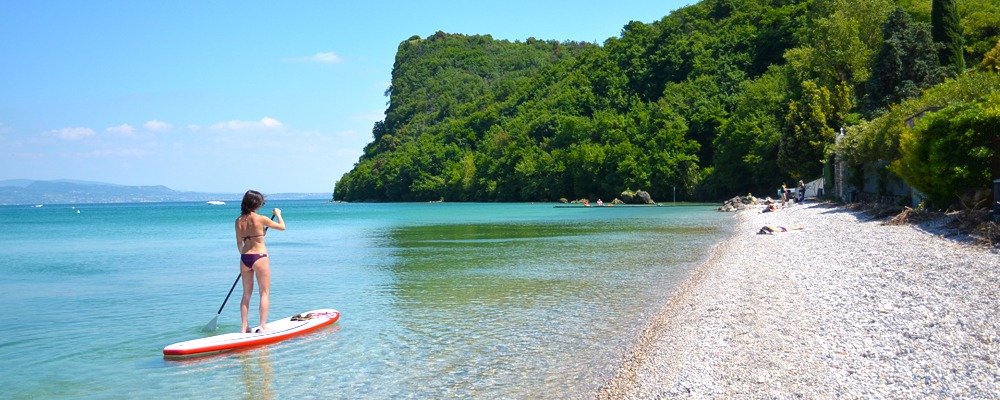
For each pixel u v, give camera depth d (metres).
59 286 21.17
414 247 31.75
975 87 39.34
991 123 22.98
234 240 42.88
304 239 39.34
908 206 31.06
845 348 9.70
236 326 14.48
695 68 114.38
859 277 15.33
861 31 78.88
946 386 7.71
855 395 7.77
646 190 95.81
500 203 116.25
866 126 40.91
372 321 14.27
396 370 10.67
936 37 66.75
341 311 15.48
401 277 20.98
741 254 22.05
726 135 87.00
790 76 83.88
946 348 9.13
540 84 153.50
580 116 124.75
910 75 63.88
